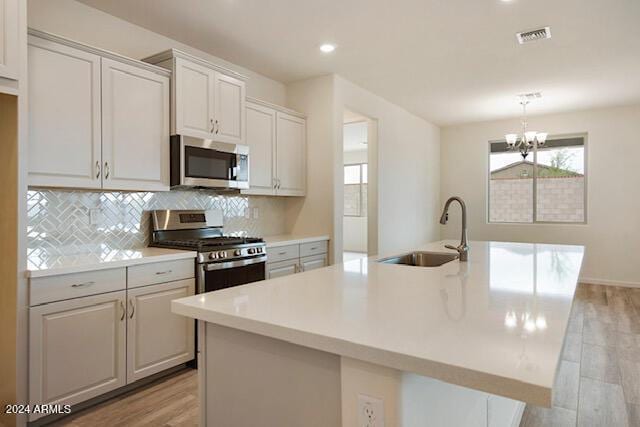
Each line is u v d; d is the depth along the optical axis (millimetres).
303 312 1197
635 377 2789
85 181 2482
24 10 2035
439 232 7188
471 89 4855
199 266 2832
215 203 3746
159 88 2932
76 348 2188
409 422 928
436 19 3047
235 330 1250
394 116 5602
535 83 4621
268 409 1174
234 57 3789
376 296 1407
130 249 2967
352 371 967
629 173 5680
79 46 2447
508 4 2830
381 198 5270
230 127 3443
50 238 2594
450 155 7121
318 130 4348
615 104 5598
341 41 3439
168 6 2834
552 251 2797
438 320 1108
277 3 2801
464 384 787
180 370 2812
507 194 6707
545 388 708
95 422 2162
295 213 4512
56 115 2340
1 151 2090
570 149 6180
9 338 2016
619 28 3201
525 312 1192
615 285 5754
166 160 2982
